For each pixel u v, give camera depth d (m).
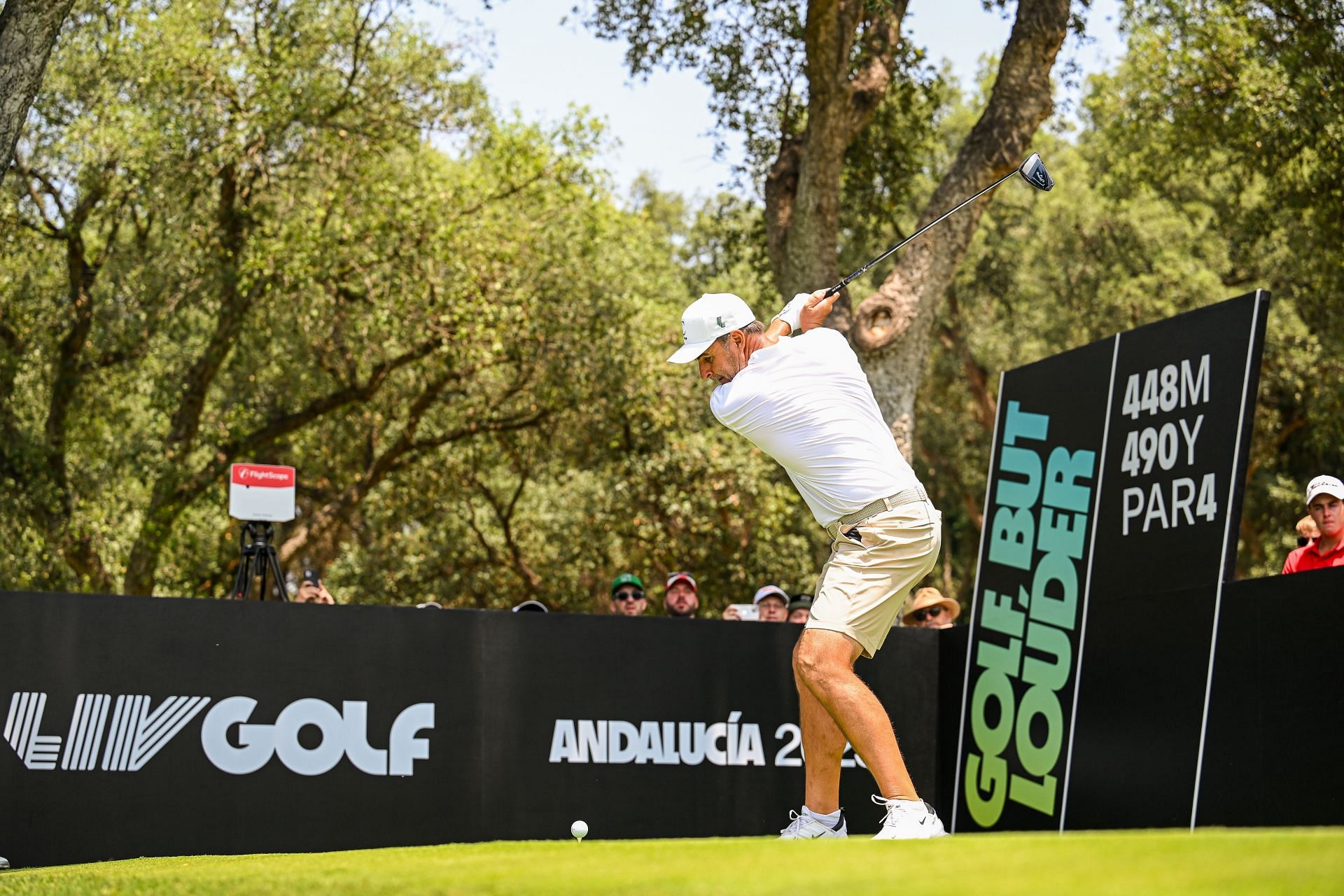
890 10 13.85
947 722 8.15
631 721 7.25
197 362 17.12
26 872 4.11
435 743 6.96
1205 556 6.36
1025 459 7.83
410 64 16.95
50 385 16.86
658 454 17.77
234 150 15.28
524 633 7.18
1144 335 6.95
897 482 3.99
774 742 7.46
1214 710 6.23
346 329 16.66
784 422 4.06
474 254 16.58
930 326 13.67
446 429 19.73
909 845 2.25
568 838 7.07
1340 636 5.59
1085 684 7.09
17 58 7.52
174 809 6.57
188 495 16.89
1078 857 1.81
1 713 6.41
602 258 18.14
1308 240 17.59
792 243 13.95
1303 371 20.72
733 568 18.67
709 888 1.81
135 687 6.60
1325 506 6.95
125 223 17.48
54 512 15.93
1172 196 23.48
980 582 8.00
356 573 22.19
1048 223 24.17
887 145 16.44
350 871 2.46
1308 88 14.24
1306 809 5.70
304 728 6.79
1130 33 16.70
